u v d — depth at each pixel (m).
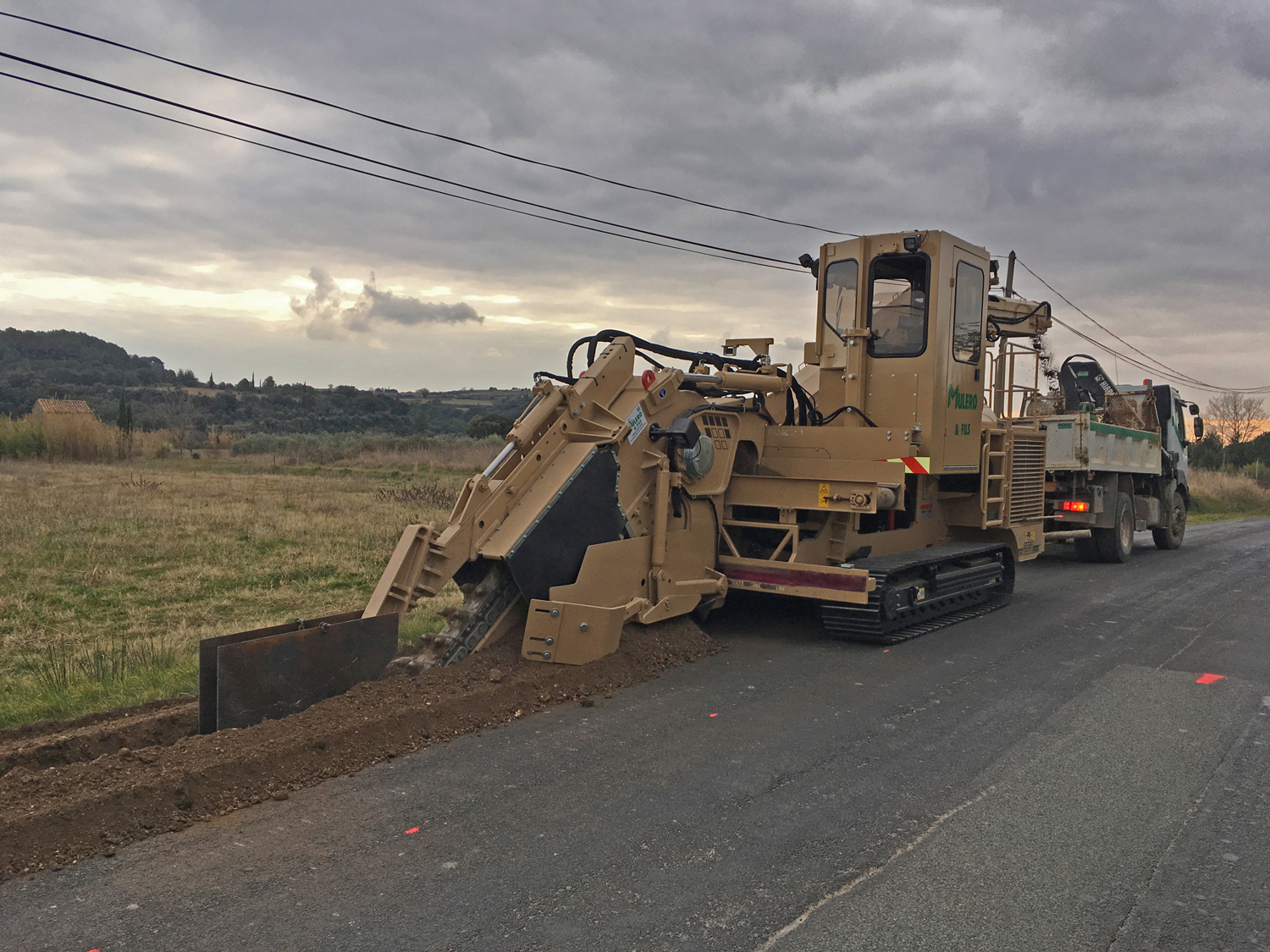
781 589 7.76
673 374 7.50
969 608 9.66
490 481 6.45
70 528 14.80
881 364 8.58
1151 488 16.70
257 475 30.30
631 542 6.98
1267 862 3.84
